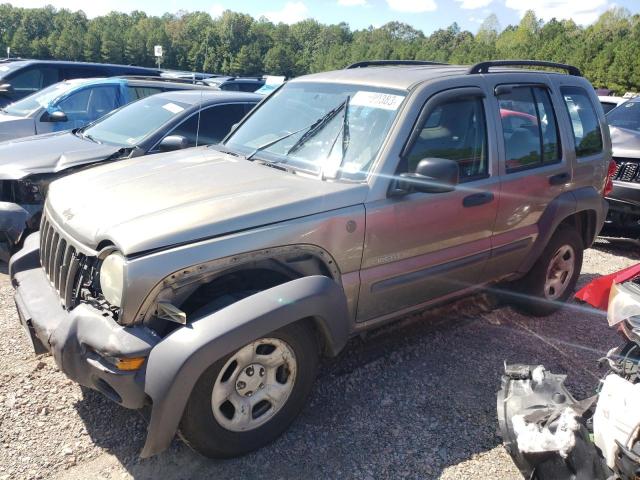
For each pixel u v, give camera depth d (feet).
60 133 21.85
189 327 8.30
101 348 8.23
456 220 11.99
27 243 12.28
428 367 12.62
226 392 8.93
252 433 9.42
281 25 435.12
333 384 11.79
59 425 10.09
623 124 25.44
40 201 16.48
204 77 60.95
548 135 14.32
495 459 9.82
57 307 9.78
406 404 11.22
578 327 15.19
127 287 8.18
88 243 9.17
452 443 10.16
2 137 24.32
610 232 23.68
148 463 9.33
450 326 14.70
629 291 7.77
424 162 10.27
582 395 11.78
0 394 10.82
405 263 11.39
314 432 10.27
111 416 10.39
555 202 14.37
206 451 9.06
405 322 14.71
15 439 9.64
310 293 9.21
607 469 7.29
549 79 14.65
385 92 11.80
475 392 11.74
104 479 8.95
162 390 8.00
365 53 379.96
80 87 26.35
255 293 9.22
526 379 9.39
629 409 6.83
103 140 20.26
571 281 16.02
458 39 481.87
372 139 11.15
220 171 11.32
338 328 9.85
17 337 13.05
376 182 10.59
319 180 10.85
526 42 347.77
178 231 8.70
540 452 7.91
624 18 403.13
